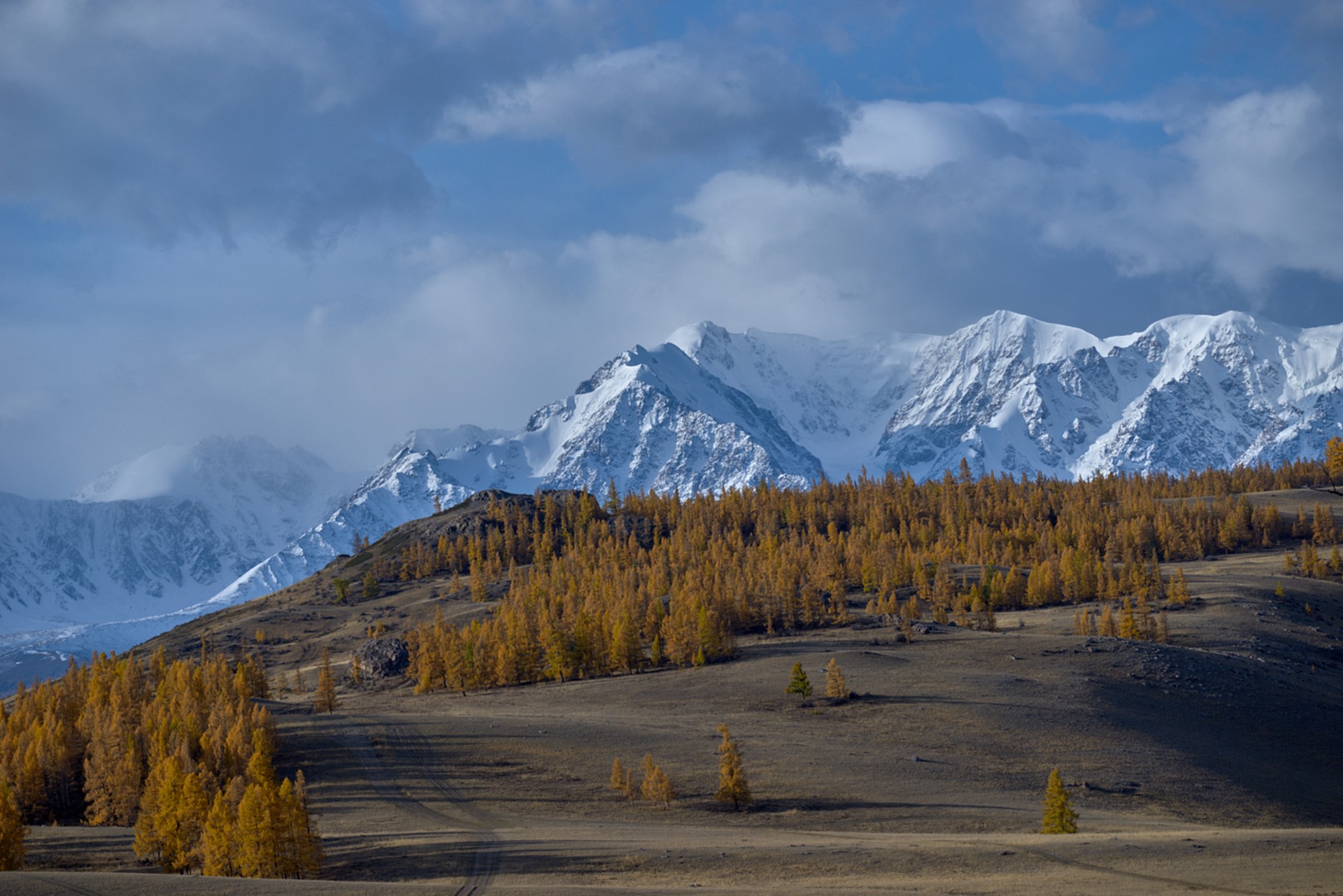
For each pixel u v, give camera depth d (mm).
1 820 98625
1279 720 139875
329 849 93312
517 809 107125
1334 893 61375
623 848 84812
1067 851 74688
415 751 131000
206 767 126188
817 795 105938
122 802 128375
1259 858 70250
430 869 83688
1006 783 109438
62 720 150625
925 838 85125
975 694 143250
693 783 112000
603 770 118938
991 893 64062
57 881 74188
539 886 72562
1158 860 71062
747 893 66875
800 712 141750
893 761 117062
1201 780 113062
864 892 65688
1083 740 124125
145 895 70875
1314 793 115188
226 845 89688
